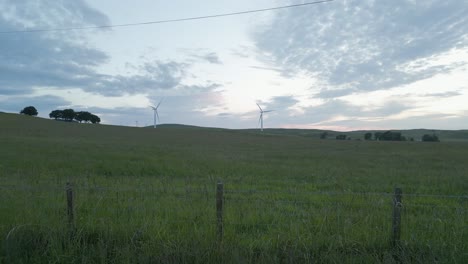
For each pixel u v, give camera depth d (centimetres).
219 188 619
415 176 1745
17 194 875
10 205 762
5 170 1585
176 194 990
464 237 646
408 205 940
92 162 1991
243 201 896
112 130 8525
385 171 2000
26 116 9912
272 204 891
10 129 6431
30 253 584
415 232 660
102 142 4431
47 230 629
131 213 734
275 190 1209
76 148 3038
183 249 565
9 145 3023
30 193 888
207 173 1747
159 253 562
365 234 639
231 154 3297
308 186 1355
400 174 1838
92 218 693
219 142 6369
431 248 589
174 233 638
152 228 653
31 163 1853
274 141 7119
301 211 799
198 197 936
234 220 714
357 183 1478
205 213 748
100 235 630
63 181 1245
